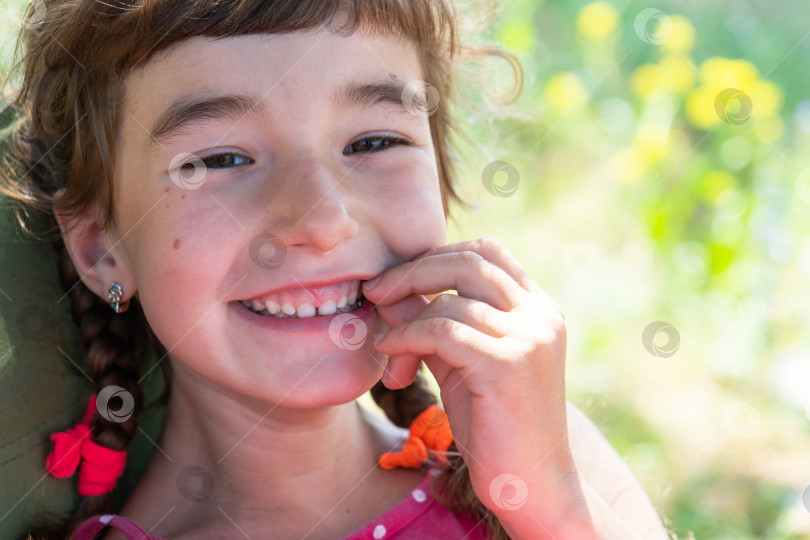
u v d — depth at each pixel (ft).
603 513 1.69
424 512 1.81
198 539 1.76
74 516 1.80
